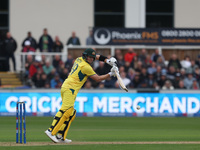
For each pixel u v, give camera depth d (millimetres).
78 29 103438
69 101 39812
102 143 40750
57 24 102625
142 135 53625
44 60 81875
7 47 88875
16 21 101875
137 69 81188
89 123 69438
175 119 76250
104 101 78750
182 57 84938
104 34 85000
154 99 79500
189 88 82312
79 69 39906
